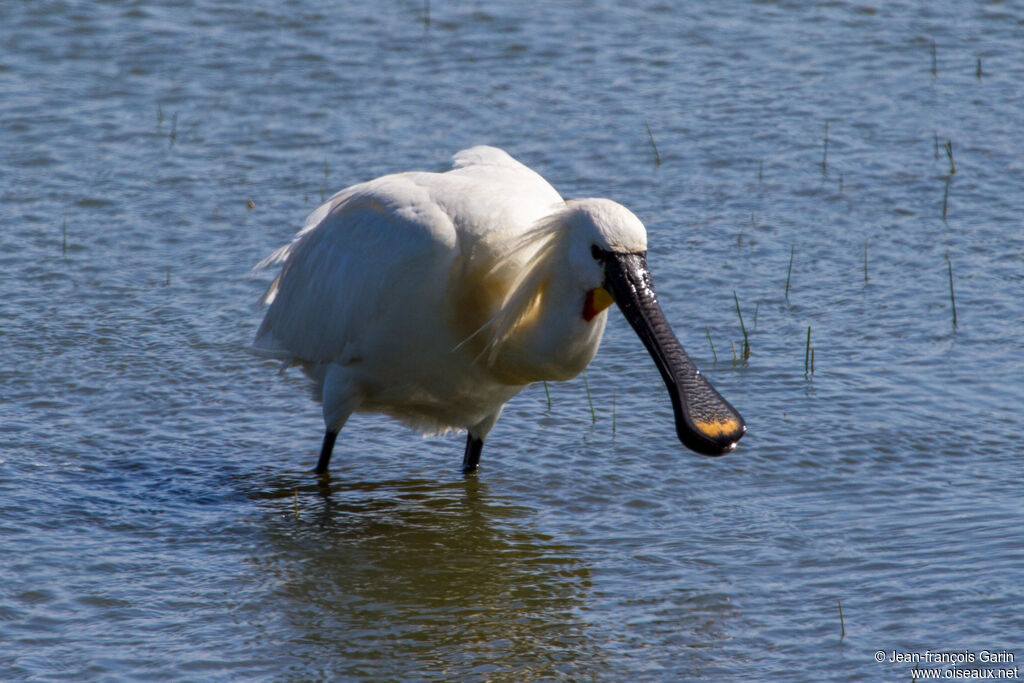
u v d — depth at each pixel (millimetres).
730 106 22625
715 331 15547
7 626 10039
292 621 10281
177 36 25047
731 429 10430
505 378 11773
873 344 15125
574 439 13500
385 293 11727
